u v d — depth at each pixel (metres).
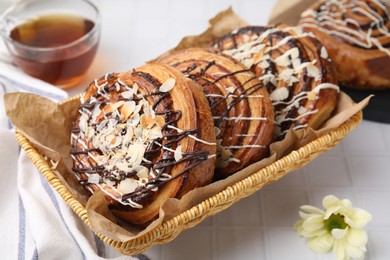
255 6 0.72
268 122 0.51
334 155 0.58
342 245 0.50
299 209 0.54
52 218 0.51
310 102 0.53
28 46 0.61
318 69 0.54
